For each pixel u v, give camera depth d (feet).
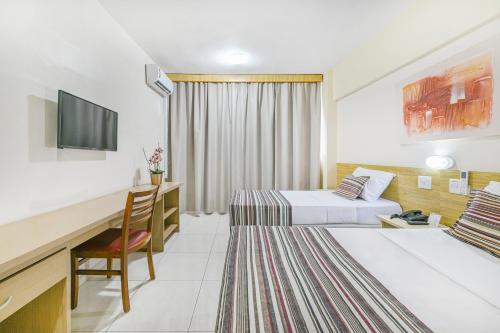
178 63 12.41
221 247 9.41
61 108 5.57
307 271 3.67
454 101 6.27
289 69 13.32
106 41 7.88
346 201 9.00
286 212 8.25
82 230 4.40
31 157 5.11
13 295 3.20
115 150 8.16
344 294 3.04
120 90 8.79
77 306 5.76
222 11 8.02
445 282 3.36
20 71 4.83
